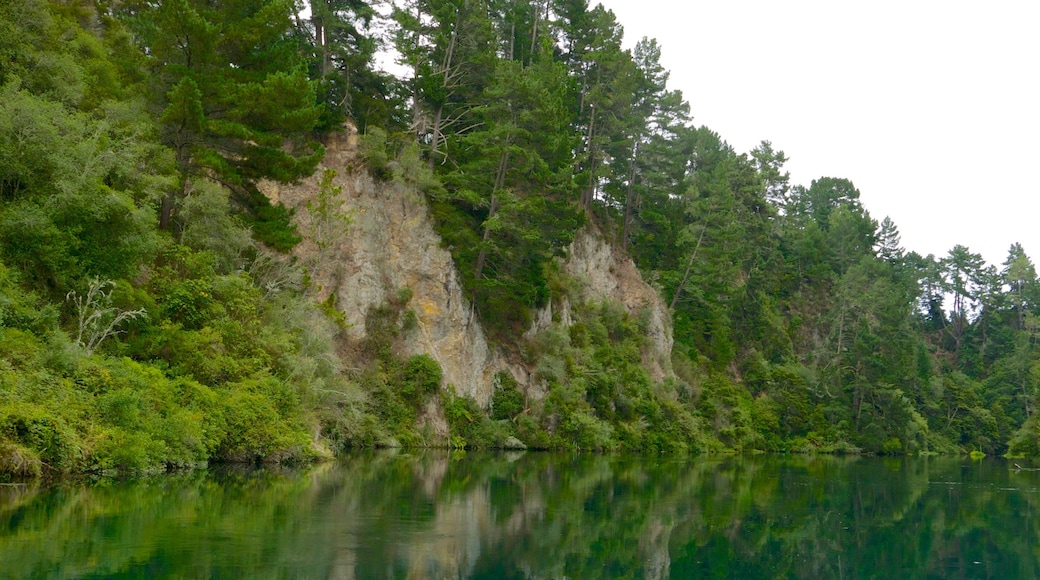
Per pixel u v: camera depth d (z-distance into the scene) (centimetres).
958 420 11019
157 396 2678
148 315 3033
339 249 5209
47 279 2772
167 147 3569
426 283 5572
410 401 5153
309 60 5494
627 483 3378
